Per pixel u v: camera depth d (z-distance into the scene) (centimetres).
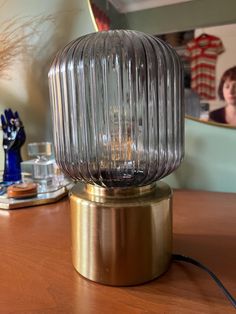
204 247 44
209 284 35
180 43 72
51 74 39
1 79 91
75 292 34
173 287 34
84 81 35
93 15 78
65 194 73
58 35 84
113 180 35
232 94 69
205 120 72
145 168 36
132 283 34
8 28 88
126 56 35
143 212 34
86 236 35
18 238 49
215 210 59
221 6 68
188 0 70
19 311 31
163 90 35
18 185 72
